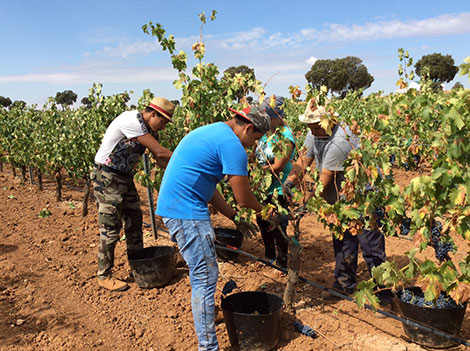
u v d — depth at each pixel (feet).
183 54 14.43
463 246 17.07
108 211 13.39
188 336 11.08
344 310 12.10
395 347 10.12
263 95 10.71
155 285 13.78
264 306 11.03
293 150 12.77
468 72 7.72
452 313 9.87
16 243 18.70
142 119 12.75
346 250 12.31
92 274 15.17
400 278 9.78
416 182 9.32
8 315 12.39
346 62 220.64
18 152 30.48
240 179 9.11
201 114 14.80
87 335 11.33
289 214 11.16
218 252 15.97
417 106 10.85
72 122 25.85
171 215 9.34
